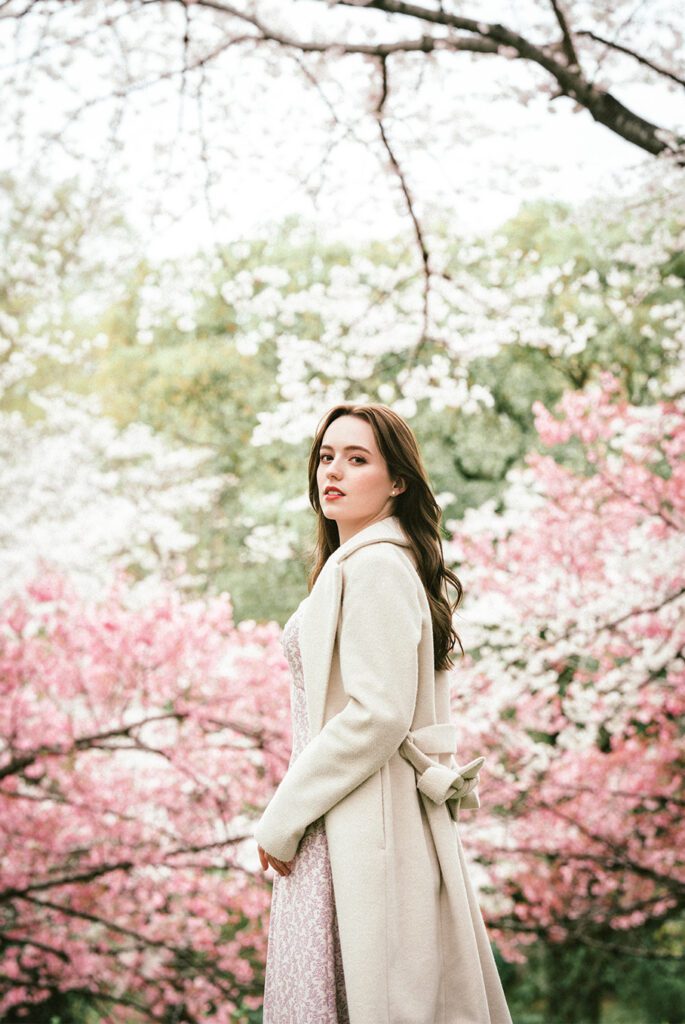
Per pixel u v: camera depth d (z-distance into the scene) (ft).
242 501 39.45
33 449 32.73
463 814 23.02
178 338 43.93
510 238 35.76
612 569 21.07
